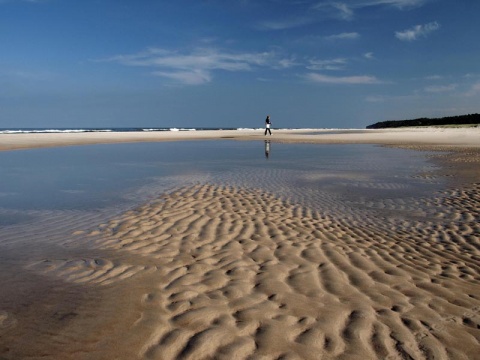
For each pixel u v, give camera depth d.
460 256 5.12
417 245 5.59
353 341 2.92
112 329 3.00
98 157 19.11
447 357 2.75
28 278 4.04
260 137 41.84
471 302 3.69
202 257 4.80
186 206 7.76
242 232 5.98
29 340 2.83
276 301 3.59
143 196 8.84
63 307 3.38
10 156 19.48
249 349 2.76
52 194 9.09
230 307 3.43
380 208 8.04
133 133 52.03
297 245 5.39
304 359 2.66
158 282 3.98
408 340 2.96
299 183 11.16
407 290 3.95
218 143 32.28
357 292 3.86
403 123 117.25
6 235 5.70
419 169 14.42
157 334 2.93
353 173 13.33
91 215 6.98
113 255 4.82
